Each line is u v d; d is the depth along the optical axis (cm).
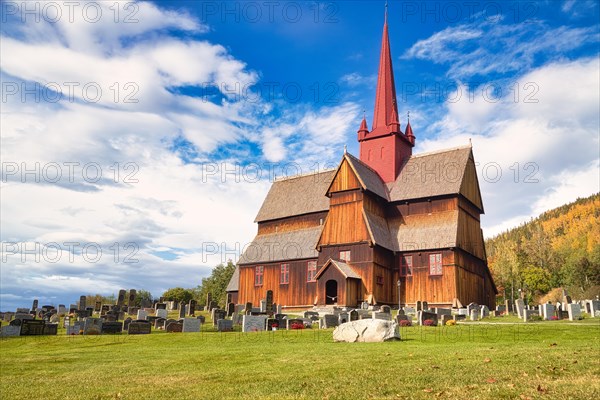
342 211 6075
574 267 10419
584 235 18312
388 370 1598
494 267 12475
